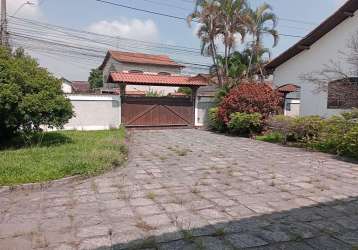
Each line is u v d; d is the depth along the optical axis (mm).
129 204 5016
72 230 4082
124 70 30281
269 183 6289
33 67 9055
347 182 6445
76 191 5641
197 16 20250
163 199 5266
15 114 8320
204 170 7332
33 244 3725
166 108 16812
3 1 17391
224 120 14719
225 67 21578
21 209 4797
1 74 8070
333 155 9398
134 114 16109
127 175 6781
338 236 3975
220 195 5508
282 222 4375
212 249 3613
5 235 3949
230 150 10203
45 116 8766
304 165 7984
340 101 12859
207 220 4406
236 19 20234
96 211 4719
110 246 3674
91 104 14578
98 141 10016
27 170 6273
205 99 17625
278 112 14586
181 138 13055
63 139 10305
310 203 5160
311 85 14484
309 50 14766
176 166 7719
